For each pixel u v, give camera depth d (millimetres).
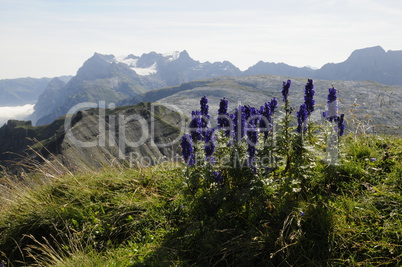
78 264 4422
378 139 6531
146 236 5055
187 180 4840
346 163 5383
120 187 6559
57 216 5766
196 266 4172
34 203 6246
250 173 4660
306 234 4148
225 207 4793
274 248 4008
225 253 4137
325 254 3916
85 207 5902
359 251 3904
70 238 5254
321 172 5172
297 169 4523
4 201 6484
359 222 4254
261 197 4453
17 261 5145
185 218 5172
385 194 4582
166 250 4492
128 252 4652
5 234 5727
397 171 5137
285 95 4758
